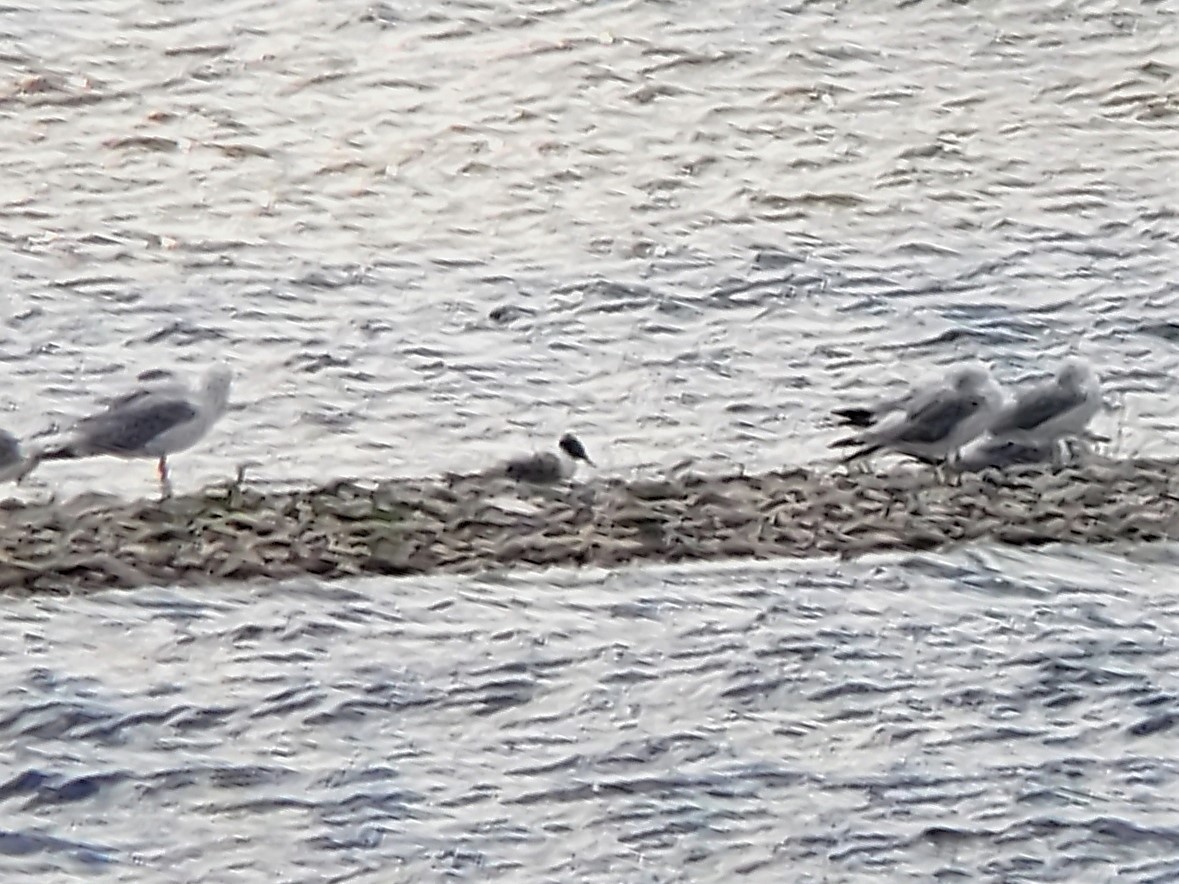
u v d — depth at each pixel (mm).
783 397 14898
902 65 18656
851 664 12359
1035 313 15844
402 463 14000
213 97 18219
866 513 13484
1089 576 12992
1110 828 11367
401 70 18609
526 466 13773
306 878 11000
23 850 11094
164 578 12812
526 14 19250
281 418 14438
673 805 11453
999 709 12094
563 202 17109
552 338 15523
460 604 12719
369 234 16688
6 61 18406
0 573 12750
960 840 11281
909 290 16109
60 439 13930
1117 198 17094
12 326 15398
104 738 11758
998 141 17750
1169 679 12297
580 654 12391
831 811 11438
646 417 14609
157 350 15266
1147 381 15039
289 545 13117
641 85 18438
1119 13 19203
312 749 11766
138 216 16781
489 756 11742
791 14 19250
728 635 12539
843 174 17422
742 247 16578
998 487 13656
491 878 11031
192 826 11273
